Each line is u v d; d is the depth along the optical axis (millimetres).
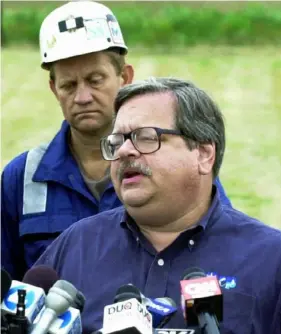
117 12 58031
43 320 5891
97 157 9609
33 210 9516
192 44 56062
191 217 7414
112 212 7895
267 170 31438
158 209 7238
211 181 7543
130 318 5797
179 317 7074
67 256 7773
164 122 7203
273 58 52875
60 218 9461
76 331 6059
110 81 9562
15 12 54438
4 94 43375
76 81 9523
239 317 7062
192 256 7332
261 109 41469
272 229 7488
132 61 51844
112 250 7594
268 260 7254
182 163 7207
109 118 9555
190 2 60000
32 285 6465
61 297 5992
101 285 7445
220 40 56500
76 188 9531
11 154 32875
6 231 9656
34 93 43844
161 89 7316
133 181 7180
